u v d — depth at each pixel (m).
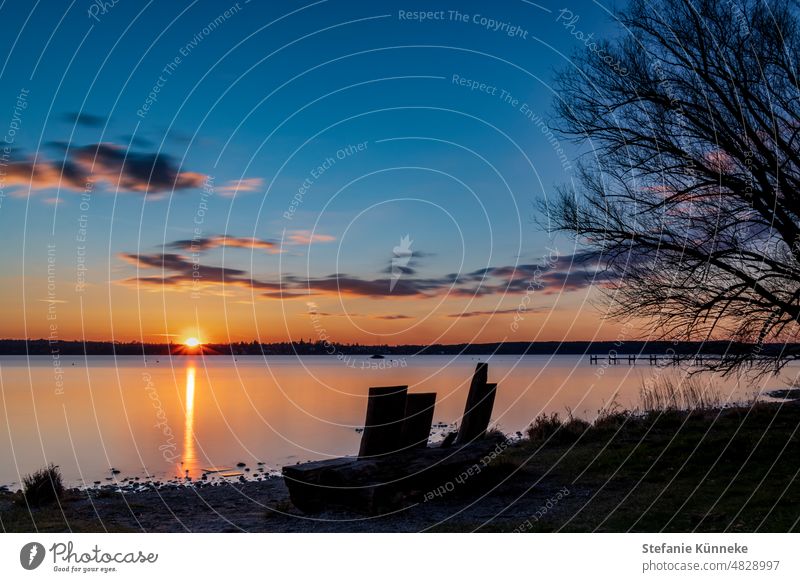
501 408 30.84
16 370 93.81
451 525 9.05
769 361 14.34
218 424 27.30
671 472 12.16
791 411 19.70
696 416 19.47
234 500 12.27
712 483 10.99
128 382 61.09
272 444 21.58
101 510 11.31
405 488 10.31
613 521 8.92
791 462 12.20
